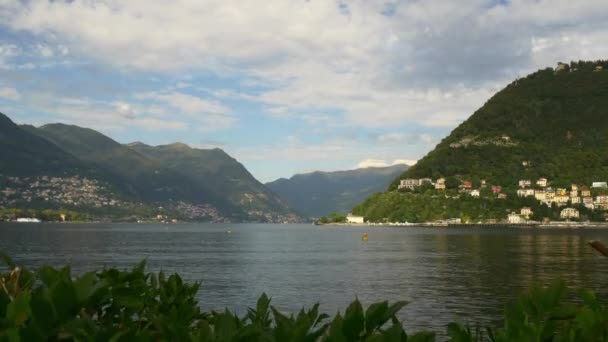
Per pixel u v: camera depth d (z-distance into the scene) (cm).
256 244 12975
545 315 282
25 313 229
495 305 3931
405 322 3253
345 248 11394
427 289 4816
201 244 12681
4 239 13150
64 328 223
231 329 245
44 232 18375
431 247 11781
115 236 16525
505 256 8950
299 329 235
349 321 225
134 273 382
